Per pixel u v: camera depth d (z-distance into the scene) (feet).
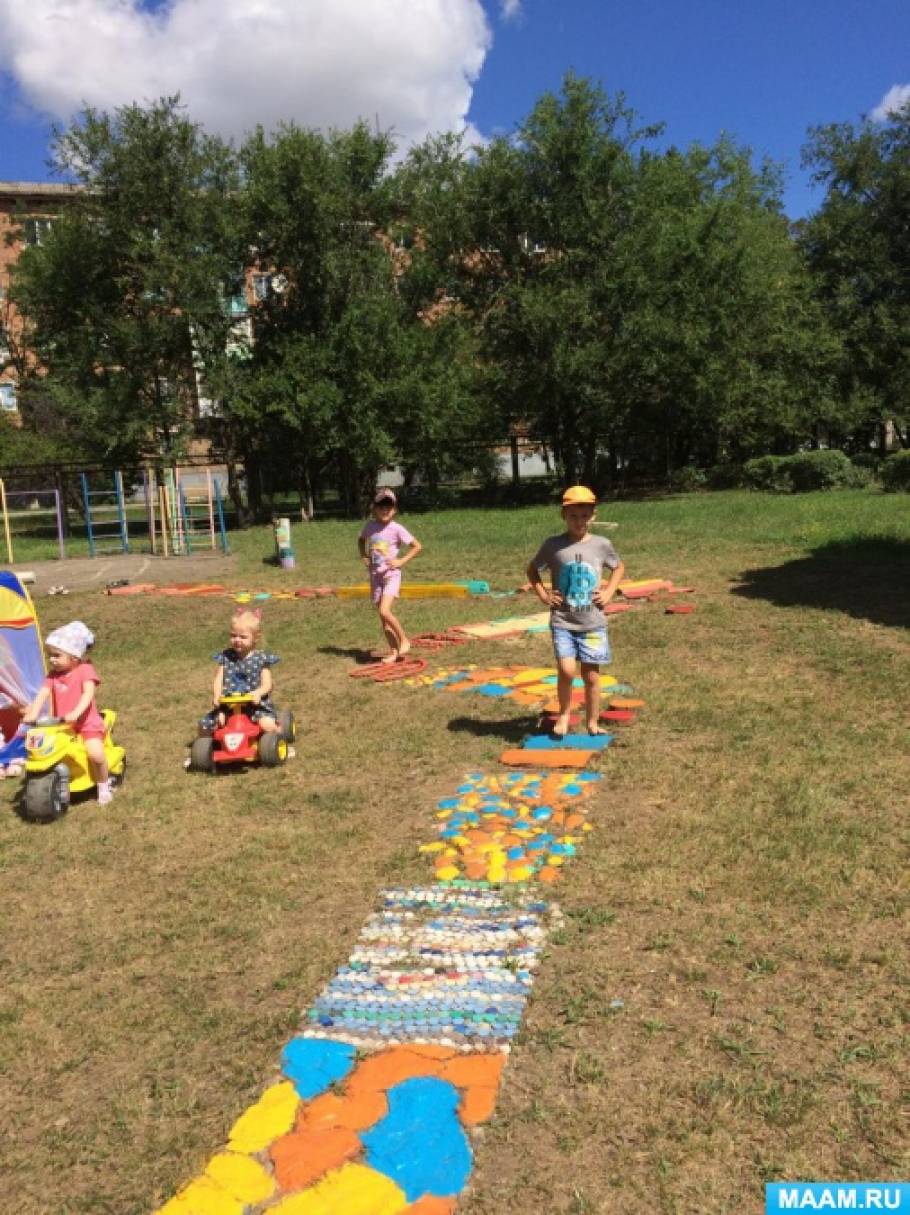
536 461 164.76
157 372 86.84
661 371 94.32
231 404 85.15
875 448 136.67
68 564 64.18
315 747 20.62
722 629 29.43
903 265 111.45
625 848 14.32
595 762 18.10
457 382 91.76
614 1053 9.68
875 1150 8.27
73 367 84.79
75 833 16.70
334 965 11.71
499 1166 8.32
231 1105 9.32
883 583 36.19
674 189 98.73
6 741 21.80
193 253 83.61
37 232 96.48
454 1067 9.58
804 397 107.55
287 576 52.03
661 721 20.35
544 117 92.27
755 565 43.04
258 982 11.44
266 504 102.53
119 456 89.45
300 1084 9.48
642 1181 8.08
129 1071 9.96
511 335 97.60
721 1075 9.25
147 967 11.96
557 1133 8.66
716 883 13.02
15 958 12.44
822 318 109.50
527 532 65.00
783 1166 8.16
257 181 85.66
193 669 30.12
